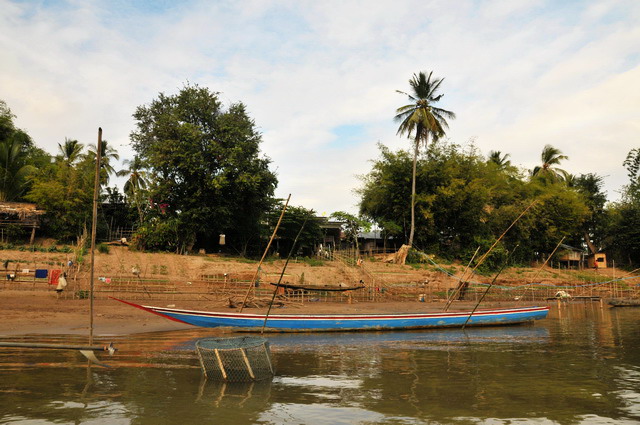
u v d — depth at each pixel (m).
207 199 36.72
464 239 48.47
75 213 35.69
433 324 20.08
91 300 10.45
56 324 17.92
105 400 8.66
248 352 10.33
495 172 53.09
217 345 11.19
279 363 12.49
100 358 12.45
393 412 8.20
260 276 33.00
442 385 10.12
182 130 36.12
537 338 17.88
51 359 12.18
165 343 14.95
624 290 45.94
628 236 54.25
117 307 22.73
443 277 39.47
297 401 8.82
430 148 47.56
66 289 25.61
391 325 19.39
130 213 43.41
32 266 28.55
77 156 45.78
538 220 51.53
